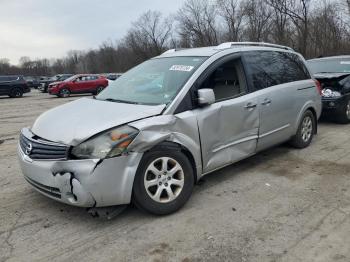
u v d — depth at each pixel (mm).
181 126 3984
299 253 3186
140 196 3736
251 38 47531
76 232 3643
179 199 3977
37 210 4145
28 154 3814
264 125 5168
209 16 57719
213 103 4410
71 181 3457
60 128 3779
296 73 6098
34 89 47188
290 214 3908
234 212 3980
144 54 74375
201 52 4859
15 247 3398
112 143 3506
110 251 3301
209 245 3348
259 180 4906
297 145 6281
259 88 5102
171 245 3365
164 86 4383
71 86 25547
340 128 8156
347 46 32844
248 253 3209
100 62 90188
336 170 5270
